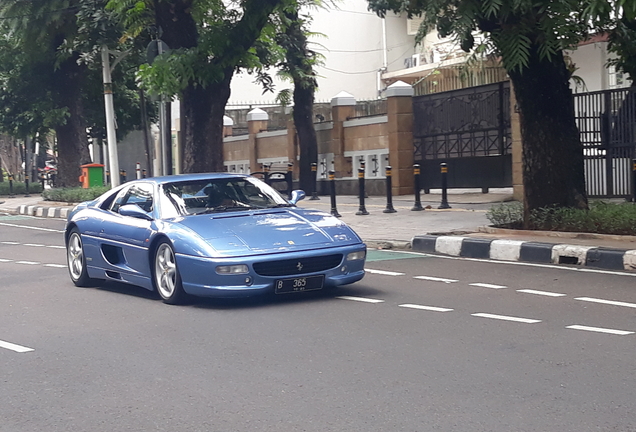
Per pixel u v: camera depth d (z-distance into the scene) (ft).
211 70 53.21
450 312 24.82
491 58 50.70
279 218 28.27
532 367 18.24
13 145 147.13
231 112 123.85
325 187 86.33
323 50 140.36
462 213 54.24
